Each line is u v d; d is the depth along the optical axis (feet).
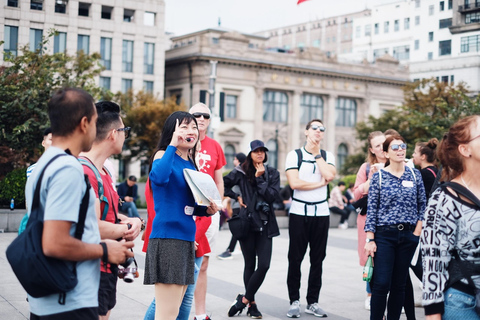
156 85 161.68
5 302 21.29
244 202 20.80
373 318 17.24
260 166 21.33
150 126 137.59
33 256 8.27
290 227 21.71
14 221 44.21
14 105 51.83
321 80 195.11
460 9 63.52
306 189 21.44
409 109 97.09
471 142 10.36
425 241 10.43
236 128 177.17
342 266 33.35
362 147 171.83
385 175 17.60
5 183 46.01
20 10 67.46
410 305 18.94
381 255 17.19
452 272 10.22
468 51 67.97
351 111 205.46
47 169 8.65
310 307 21.63
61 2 134.21
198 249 16.76
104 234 11.19
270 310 22.25
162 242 13.51
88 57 83.25
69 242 8.49
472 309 10.04
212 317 20.77
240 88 178.19
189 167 14.25
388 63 208.64
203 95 63.82
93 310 9.04
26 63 56.18
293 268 21.49
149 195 15.65
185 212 13.73
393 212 17.25
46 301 8.70
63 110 9.05
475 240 10.08
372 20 214.28
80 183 8.71
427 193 21.39
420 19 81.10
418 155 22.09
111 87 152.25
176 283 13.47
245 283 21.18
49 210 8.40
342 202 60.95
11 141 52.60
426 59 102.37
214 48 173.17
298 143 191.31
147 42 159.22
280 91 189.16
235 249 39.70
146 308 21.45
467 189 10.24
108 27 149.69
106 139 12.23
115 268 11.51
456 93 80.02
